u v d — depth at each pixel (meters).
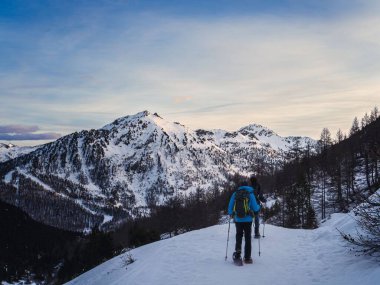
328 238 13.09
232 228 16.91
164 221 88.50
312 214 56.31
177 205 91.12
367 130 71.38
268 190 113.56
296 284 8.88
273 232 15.70
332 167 73.25
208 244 13.80
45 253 160.12
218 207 105.38
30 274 142.38
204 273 10.12
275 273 9.84
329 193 73.38
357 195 11.86
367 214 9.77
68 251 108.56
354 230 12.20
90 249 61.16
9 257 153.88
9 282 131.62
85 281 18.80
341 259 10.08
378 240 9.31
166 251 13.23
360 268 8.66
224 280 9.42
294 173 86.31
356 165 60.56
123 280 11.16
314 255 11.34
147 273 10.91
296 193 61.72
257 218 14.28
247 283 9.12
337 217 17.48
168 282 9.76
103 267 19.50
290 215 61.62
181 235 16.31
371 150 11.33
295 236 14.84
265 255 11.81
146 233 58.62
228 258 11.56
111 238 61.25
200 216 88.75
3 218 198.12
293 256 11.61
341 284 8.20
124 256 18.86
